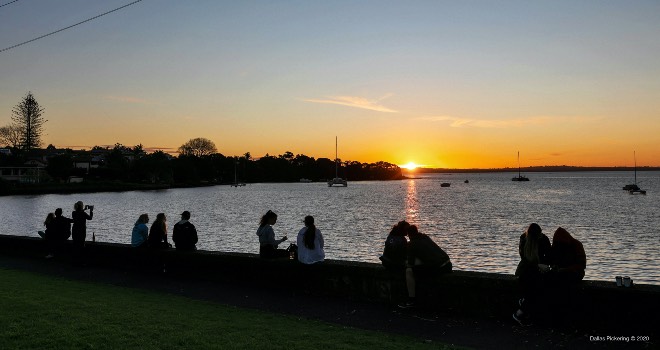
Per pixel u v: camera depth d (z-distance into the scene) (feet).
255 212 259.60
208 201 371.97
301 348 24.91
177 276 48.32
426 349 25.48
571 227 176.24
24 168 502.79
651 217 213.87
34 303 33.53
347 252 119.24
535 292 31.19
